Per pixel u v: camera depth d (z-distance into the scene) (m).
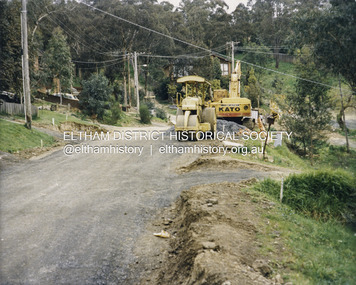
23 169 14.28
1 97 30.17
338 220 8.28
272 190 9.96
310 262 5.68
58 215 9.03
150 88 79.19
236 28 81.62
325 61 8.82
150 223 8.83
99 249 7.19
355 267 5.55
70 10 61.25
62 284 5.83
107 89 43.78
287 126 25.22
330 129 23.97
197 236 6.70
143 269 6.48
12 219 8.53
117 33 60.50
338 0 7.92
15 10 28.31
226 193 9.66
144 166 15.63
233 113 26.83
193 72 68.94
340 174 9.48
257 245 6.31
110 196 10.97
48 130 25.36
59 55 42.62
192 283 5.30
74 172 14.14
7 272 6.06
